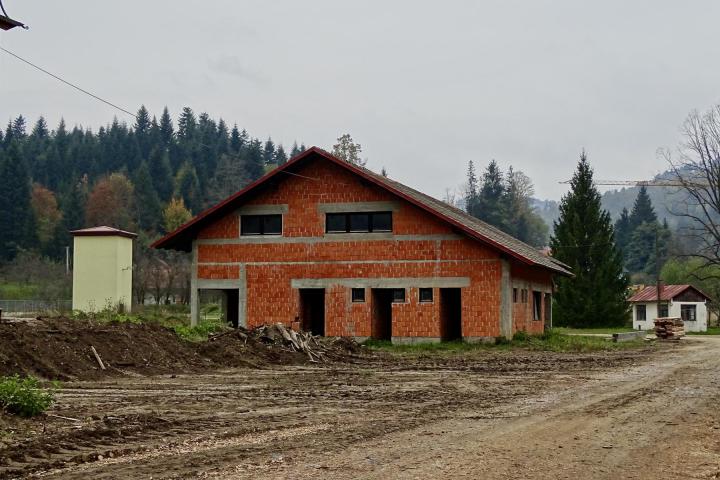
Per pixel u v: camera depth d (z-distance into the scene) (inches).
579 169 2706.7
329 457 371.9
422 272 1322.6
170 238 1430.9
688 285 2854.3
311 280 1371.8
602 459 372.8
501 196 4985.2
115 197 4264.3
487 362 1019.3
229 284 1409.9
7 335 724.7
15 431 423.5
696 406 570.3
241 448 395.2
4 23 568.1
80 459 362.9
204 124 6382.9
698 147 2298.2
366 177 1330.0
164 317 1684.3
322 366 948.6
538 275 1600.6
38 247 3863.2
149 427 453.4
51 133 6899.6
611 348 1376.7
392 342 1326.3
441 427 466.0
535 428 462.6
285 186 1393.9
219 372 840.3
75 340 788.6
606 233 2632.9
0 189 3838.6
